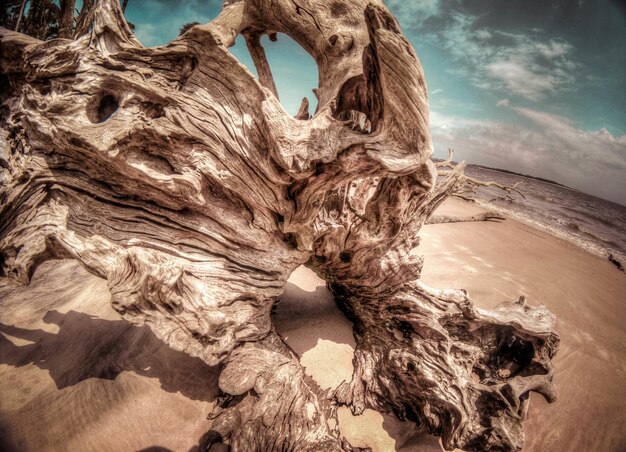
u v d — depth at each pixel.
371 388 4.42
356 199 3.84
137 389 3.92
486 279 9.30
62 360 4.20
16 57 3.77
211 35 2.71
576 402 5.09
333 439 3.41
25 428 3.36
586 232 21.70
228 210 3.49
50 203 3.17
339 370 4.86
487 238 14.08
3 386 3.75
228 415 3.53
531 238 15.63
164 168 3.08
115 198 3.21
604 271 12.42
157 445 3.37
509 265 10.89
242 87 2.91
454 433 3.64
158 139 2.88
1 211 3.06
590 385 5.57
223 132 2.98
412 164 2.45
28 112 2.81
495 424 3.83
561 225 22.31
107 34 2.79
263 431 3.31
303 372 4.17
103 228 3.20
